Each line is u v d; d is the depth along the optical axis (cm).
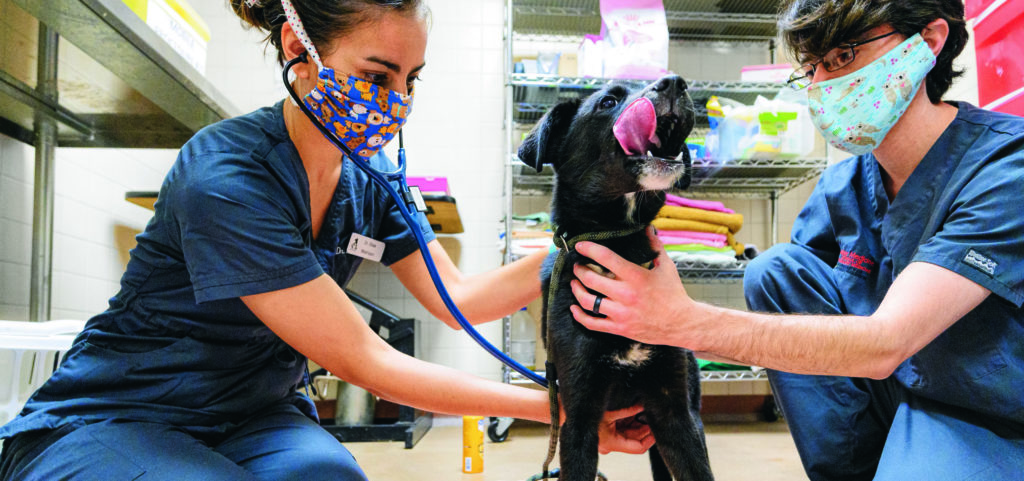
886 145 134
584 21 360
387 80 111
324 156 123
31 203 234
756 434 305
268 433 115
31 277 216
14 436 103
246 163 109
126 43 162
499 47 383
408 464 241
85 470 94
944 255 110
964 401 120
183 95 202
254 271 103
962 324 118
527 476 219
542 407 126
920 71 122
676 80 116
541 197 379
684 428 123
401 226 148
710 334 110
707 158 324
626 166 117
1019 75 176
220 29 372
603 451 135
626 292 110
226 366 115
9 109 204
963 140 124
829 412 145
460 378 119
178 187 107
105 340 111
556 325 123
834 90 130
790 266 154
